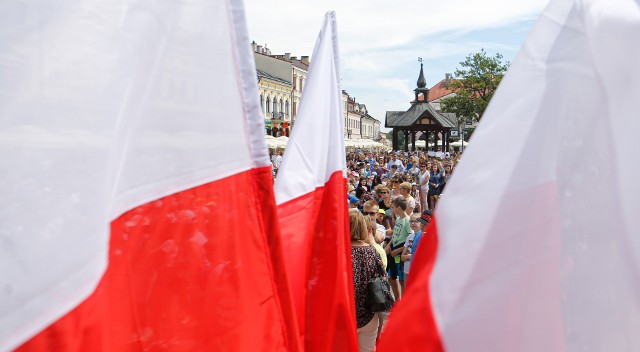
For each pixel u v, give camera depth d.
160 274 1.64
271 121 69.00
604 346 1.33
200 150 1.76
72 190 1.20
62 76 1.20
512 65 1.48
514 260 1.37
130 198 1.56
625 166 1.28
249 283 1.90
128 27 1.38
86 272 1.21
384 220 11.18
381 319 5.12
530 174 1.39
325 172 3.24
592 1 1.36
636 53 1.26
